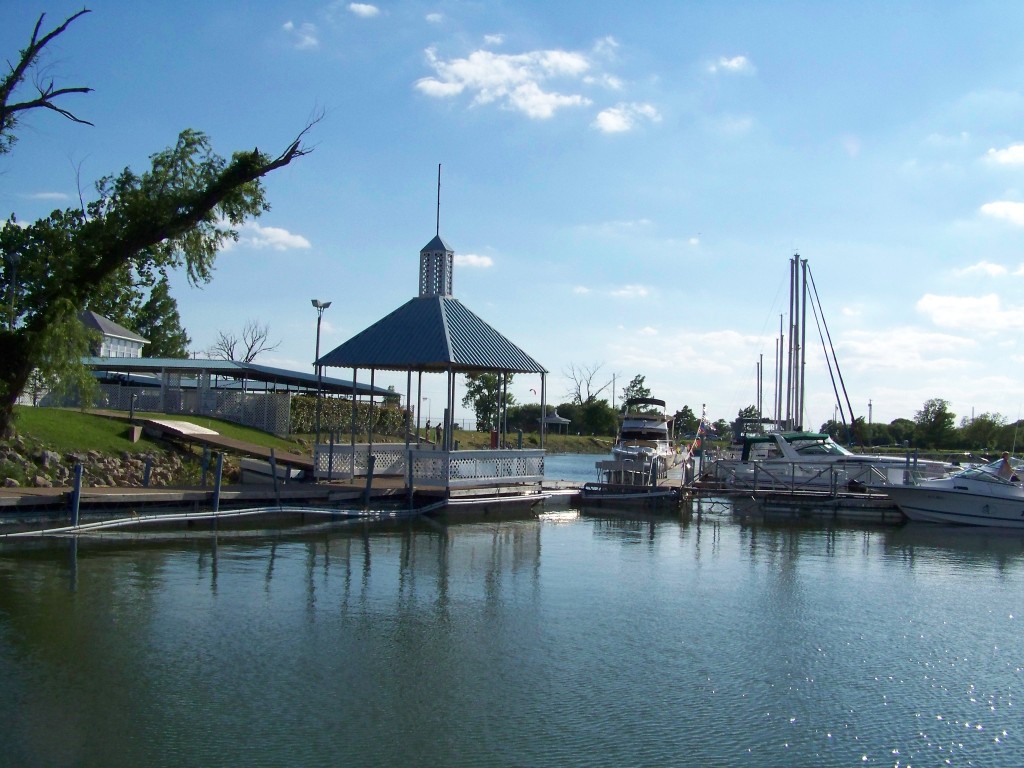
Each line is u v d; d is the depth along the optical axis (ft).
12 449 85.30
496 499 102.89
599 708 40.04
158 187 85.56
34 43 76.07
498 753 34.88
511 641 49.85
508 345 104.22
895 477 124.16
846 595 64.18
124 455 95.81
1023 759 35.91
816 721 39.37
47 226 122.62
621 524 102.37
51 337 78.64
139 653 44.86
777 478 121.39
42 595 55.01
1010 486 103.71
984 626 55.88
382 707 39.22
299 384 163.12
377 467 107.04
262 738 35.40
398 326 101.71
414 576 65.72
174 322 270.87
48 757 32.96
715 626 54.39
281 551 73.20
